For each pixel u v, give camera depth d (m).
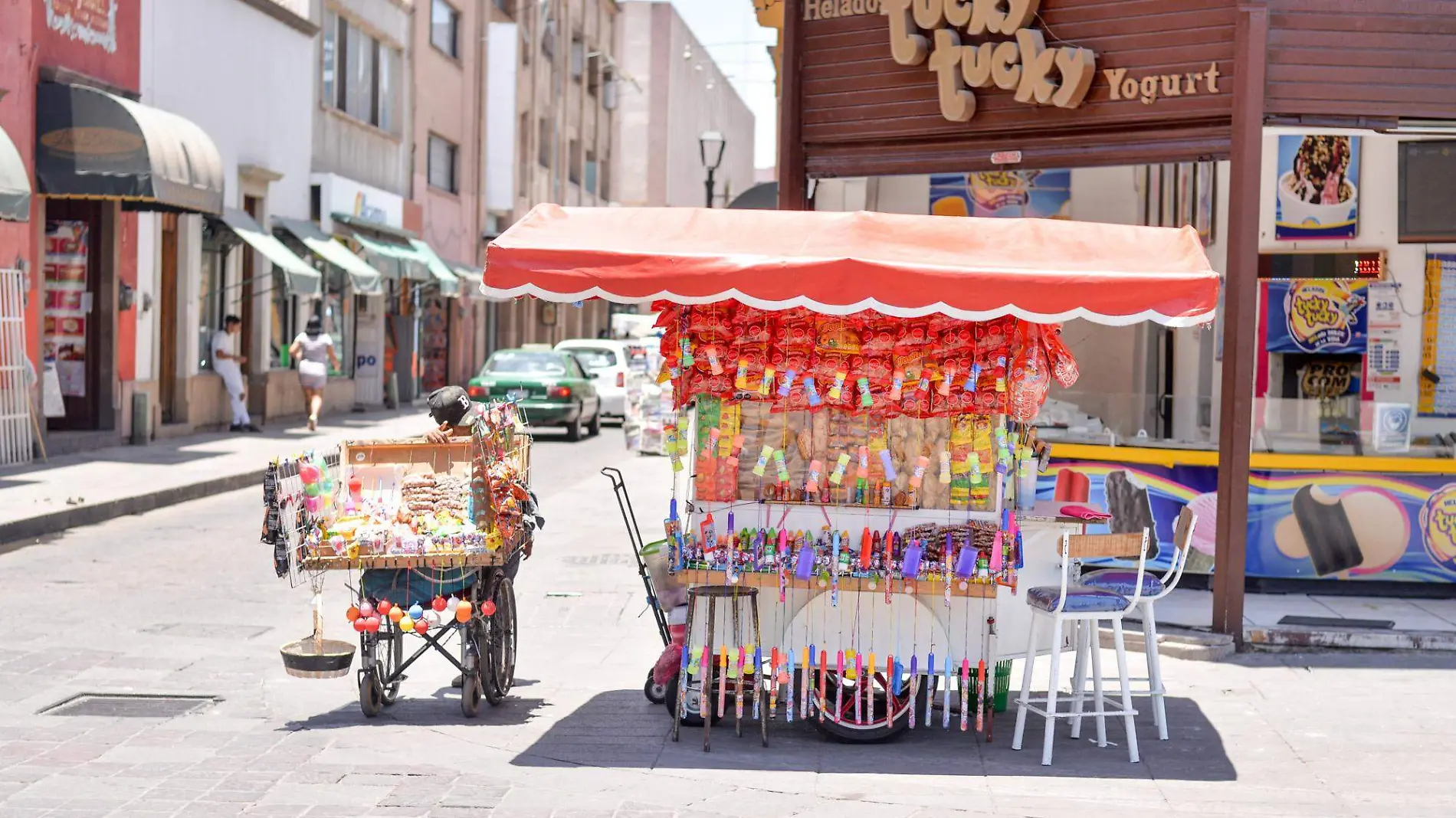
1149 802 6.25
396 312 35.00
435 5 38.03
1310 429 11.19
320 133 29.38
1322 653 9.45
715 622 7.33
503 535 7.51
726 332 7.36
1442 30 9.63
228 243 25.03
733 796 6.27
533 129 47.69
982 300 6.80
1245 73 9.55
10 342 17.48
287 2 27.62
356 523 7.50
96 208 20.22
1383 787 6.51
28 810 5.89
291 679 8.38
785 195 12.20
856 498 7.38
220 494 17.23
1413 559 11.09
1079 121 10.84
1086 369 14.84
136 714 7.56
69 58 19.14
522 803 6.11
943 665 7.21
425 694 8.15
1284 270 13.78
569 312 55.66
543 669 8.80
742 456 7.45
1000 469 7.25
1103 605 6.98
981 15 11.05
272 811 5.94
